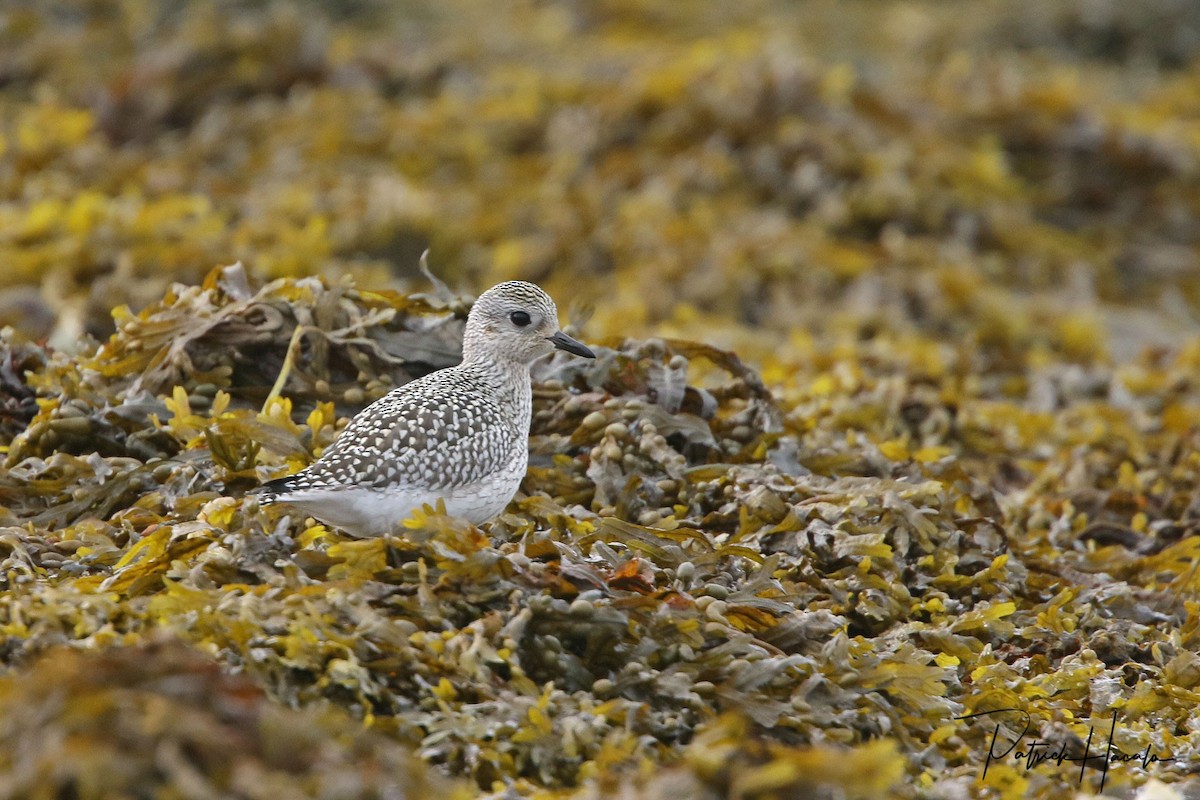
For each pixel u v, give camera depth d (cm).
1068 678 905
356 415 1002
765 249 1942
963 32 3356
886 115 2262
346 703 734
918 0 3631
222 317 1098
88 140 2094
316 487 848
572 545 894
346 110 2230
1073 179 2283
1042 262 2089
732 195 2106
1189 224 2255
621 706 761
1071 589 1027
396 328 1115
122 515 937
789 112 2212
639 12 3256
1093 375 1714
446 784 676
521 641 792
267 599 779
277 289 1116
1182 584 1079
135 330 1105
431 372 1087
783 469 1105
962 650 923
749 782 641
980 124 2333
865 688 822
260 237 1722
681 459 1033
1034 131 2322
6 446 1078
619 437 1034
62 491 980
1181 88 2905
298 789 597
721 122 2200
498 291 989
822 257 1941
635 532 929
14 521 942
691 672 800
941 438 1459
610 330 1738
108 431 1038
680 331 1761
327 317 1101
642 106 2241
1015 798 765
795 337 1730
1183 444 1447
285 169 2072
